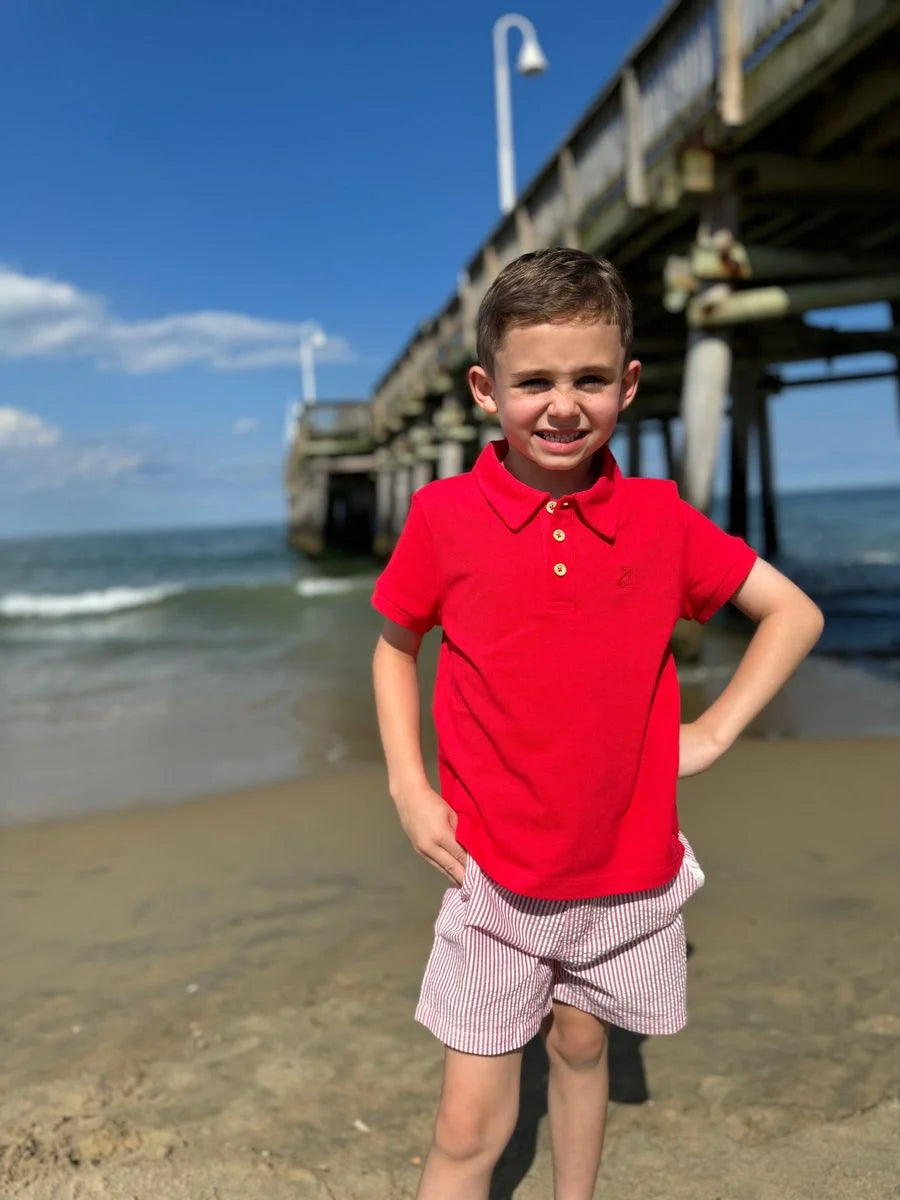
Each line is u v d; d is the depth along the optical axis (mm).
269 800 4473
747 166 6637
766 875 3152
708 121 6434
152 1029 2422
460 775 1448
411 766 1507
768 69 5777
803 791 4008
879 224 9148
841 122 6180
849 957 2574
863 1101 1985
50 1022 2479
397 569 1512
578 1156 1562
